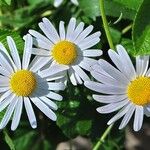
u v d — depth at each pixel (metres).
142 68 0.26
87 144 0.42
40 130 0.34
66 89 0.30
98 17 0.32
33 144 0.34
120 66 0.26
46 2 0.35
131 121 0.36
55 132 0.35
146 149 0.43
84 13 0.32
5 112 0.27
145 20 0.26
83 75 0.28
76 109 0.31
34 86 0.27
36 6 0.35
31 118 0.27
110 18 0.32
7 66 0.27
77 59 0.28
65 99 0.30
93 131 0.33
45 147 0.35
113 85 0.26
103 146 0.33
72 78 0.28
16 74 0.27
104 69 0.26
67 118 0.31
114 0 0.30
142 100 0.26
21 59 0.28
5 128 0.32
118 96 0.26
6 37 0.28
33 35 0.27
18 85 0.27
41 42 0.27
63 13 0.33
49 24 0.27
